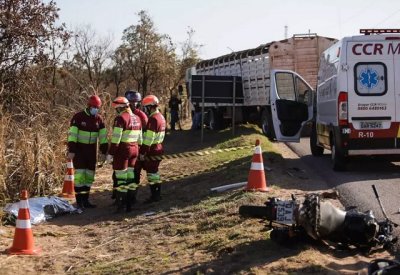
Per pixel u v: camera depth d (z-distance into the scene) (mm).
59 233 8914
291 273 5547
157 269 6488
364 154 11805
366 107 11703
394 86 11695
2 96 15672
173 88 39281
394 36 11719
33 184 11367
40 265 7258
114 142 10195
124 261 7188
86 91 17125
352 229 6137
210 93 20797
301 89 16812
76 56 26812
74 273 6902
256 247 6523
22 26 17531
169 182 12867
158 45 37469
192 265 6371
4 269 7035
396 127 11688
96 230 9094
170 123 29297
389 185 10469
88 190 10875
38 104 14852
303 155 15766
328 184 10711
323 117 13711
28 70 17203
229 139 19547
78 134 10812
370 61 11695
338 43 12266
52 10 18156
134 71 36844
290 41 20094
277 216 6246
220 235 7453
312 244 6344
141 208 10477
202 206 9352
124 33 37031
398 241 6652
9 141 11648
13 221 9375
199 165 14852
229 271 5887
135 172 10977
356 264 5820
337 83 11938
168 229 8484
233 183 10836
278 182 10461
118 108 10352
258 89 20953
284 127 16547
